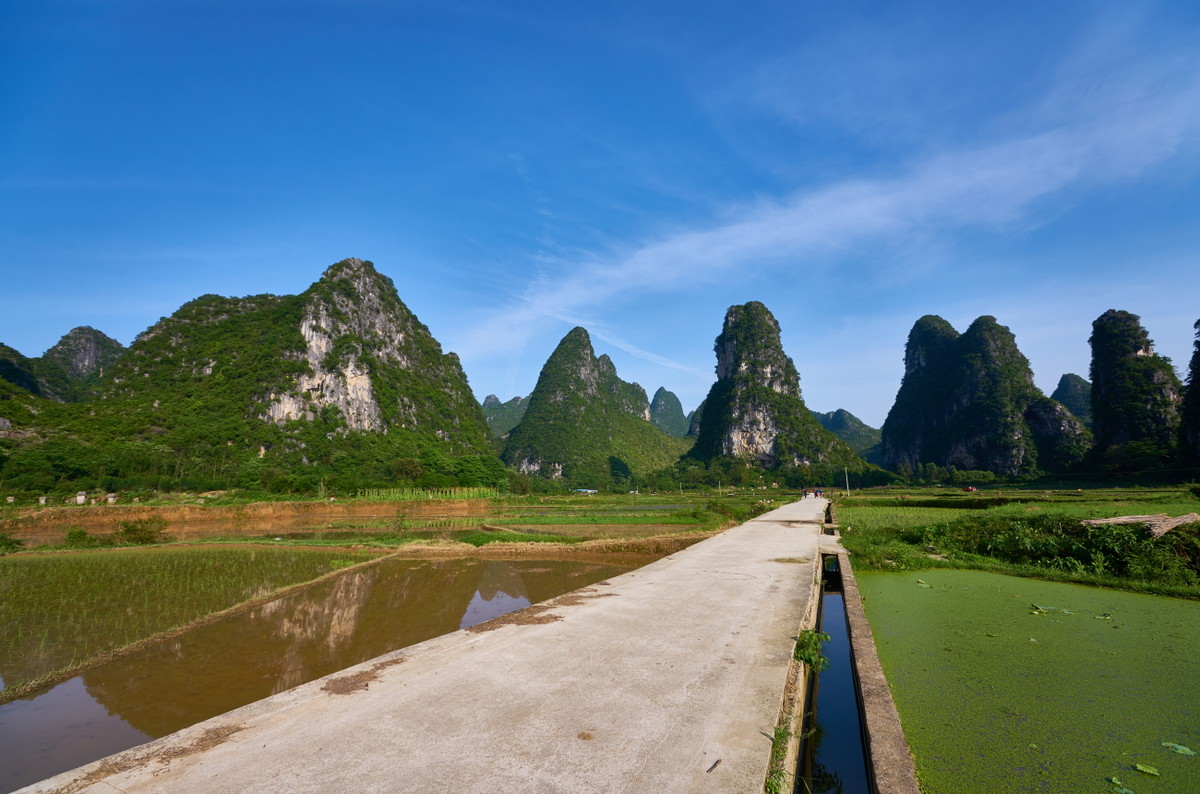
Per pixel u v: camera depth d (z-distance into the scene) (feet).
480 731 10.73
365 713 11.64
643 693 12.64
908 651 18.49
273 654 28.02
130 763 9.69
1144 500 86.58
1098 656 17.62
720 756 9.70
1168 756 11.35
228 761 9.69
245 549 65.00
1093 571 31.53
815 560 34.04
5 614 35.53
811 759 13.98
